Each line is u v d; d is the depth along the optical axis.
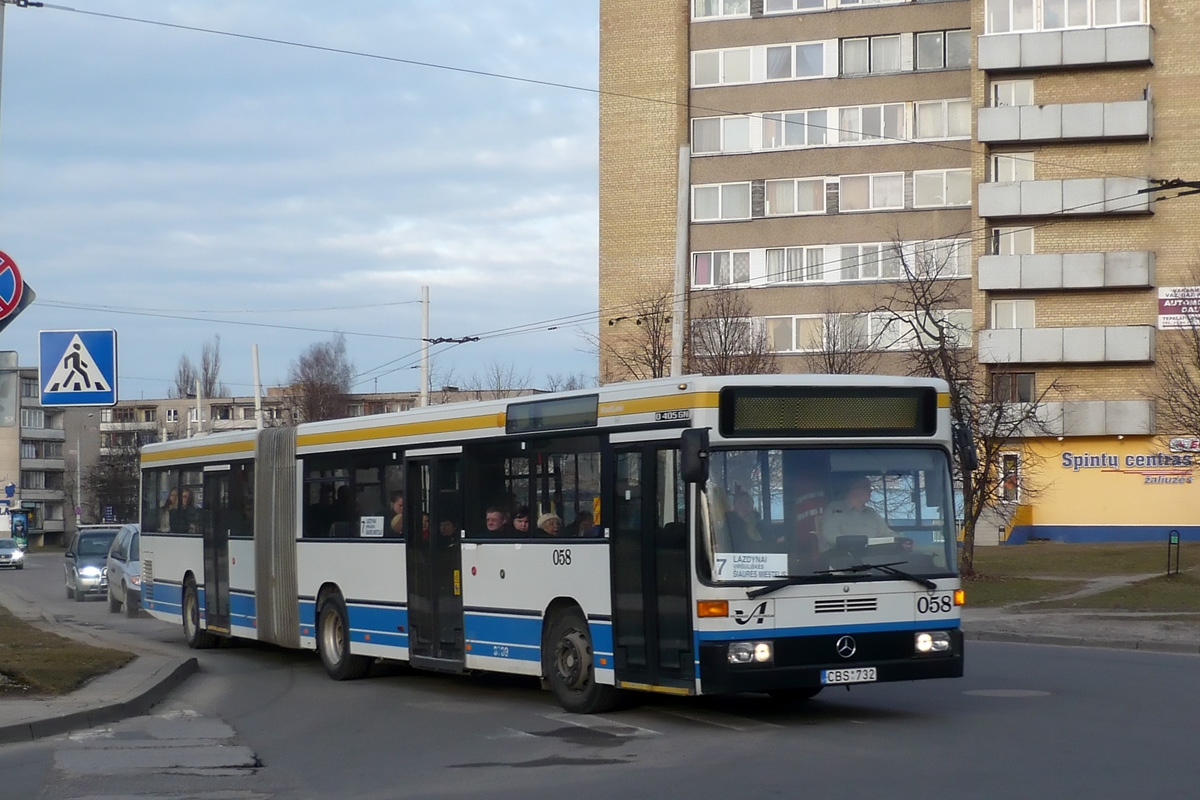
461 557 14.65
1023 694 13.94
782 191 53.69
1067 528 50.53
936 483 12.02
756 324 50.34
